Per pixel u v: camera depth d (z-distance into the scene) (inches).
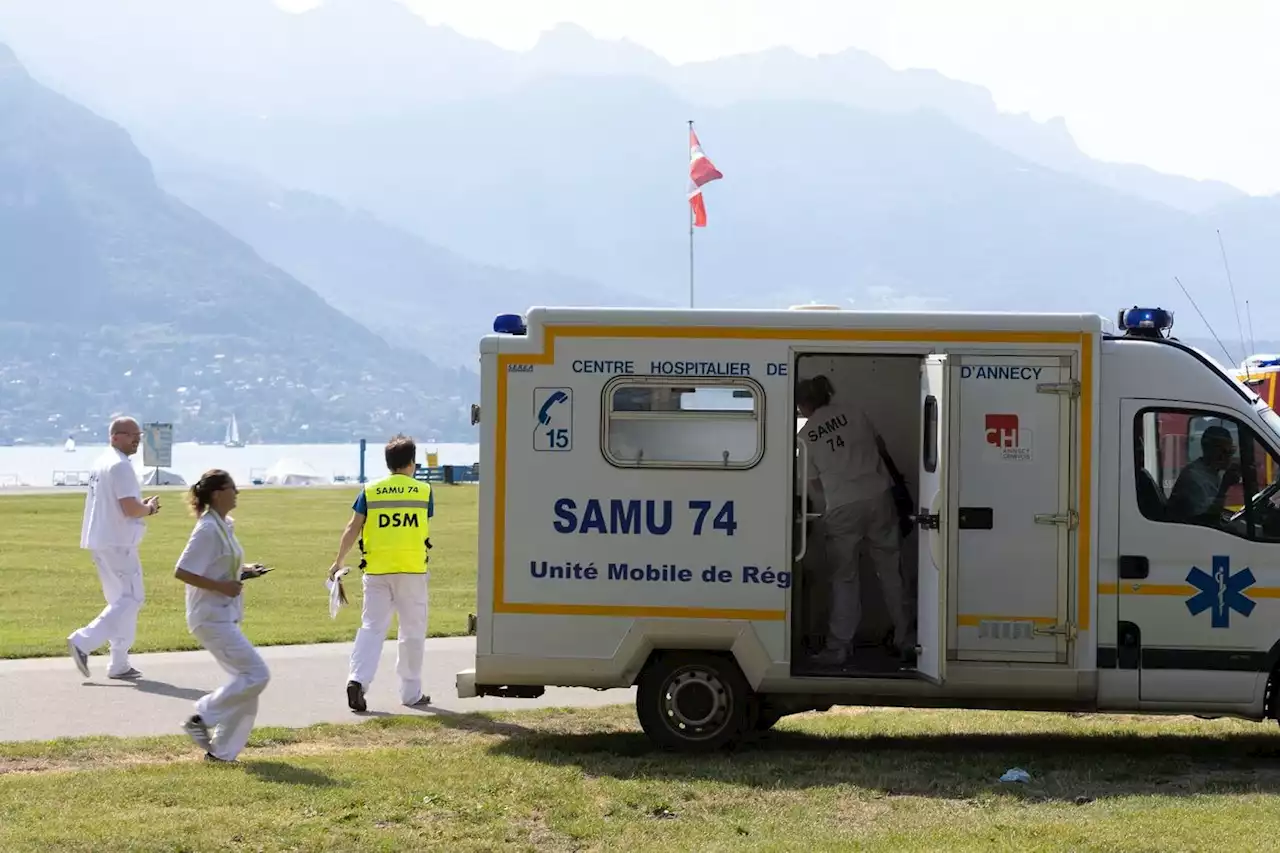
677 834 303.3
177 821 302.8
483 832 303.6
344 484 2994.6
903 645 420.8
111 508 496.7
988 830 298.8
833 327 386.0
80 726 424.5
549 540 393.1
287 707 459.8
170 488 2391.7
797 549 390.0
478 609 395.9
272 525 1418.6
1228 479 381.7
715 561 388.5
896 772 362.3
